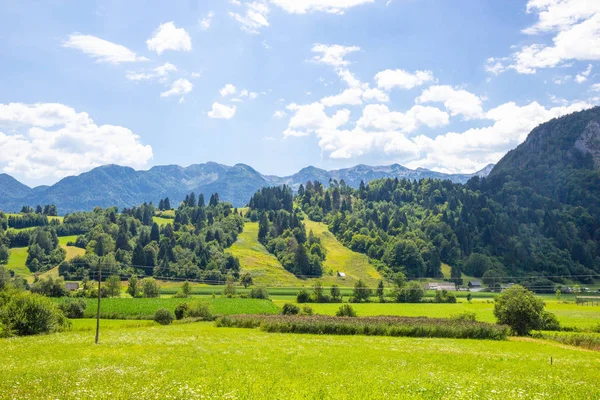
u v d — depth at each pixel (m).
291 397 24.64
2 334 59.62
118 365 35.31
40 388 24.75
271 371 34.34
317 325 73.50
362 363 40.69
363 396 25.53
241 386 27.44
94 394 23.00
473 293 167.38
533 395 26.73
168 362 37.47
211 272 182.50
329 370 36.03
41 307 64.81
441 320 78.00
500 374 36.06
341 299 139.38
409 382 30.45
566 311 109.69
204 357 41.75
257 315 87.12
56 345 50.38
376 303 136.25
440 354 48.72
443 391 27.22
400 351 50.91
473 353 50.66
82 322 83.69
